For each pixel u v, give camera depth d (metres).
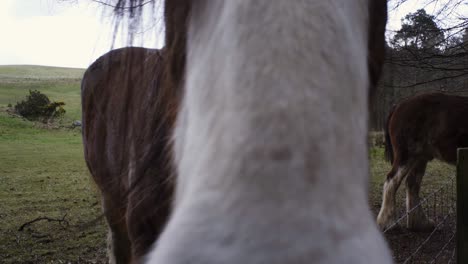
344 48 0.94
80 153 18.02
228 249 0.72
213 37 1.03
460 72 6.22
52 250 6.23
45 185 11.27
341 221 0.75
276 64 0.83
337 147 0.81
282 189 0.74
